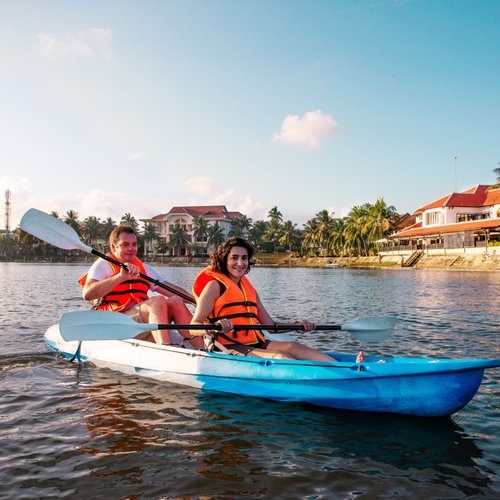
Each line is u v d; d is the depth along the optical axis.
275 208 98.69
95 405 4.61
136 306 5.61
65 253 101.31
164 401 4.72
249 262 4.96
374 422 4.25
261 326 4.86
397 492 3.10
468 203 52.44
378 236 64.88
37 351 6.95
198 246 95.75
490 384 5.44
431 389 4.15
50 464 3.41
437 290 20.70
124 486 3.12
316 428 4.11
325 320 11.59
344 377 4.36
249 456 3.58
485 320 11.05
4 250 107.56
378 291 20.83
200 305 4.75
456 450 3.72
